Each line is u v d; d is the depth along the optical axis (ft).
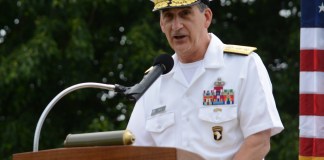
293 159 77.20
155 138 35.37
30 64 78.33
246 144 33.63
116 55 84.38
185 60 35.55
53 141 85.66
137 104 36.14
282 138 79.56
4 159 82.84
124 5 84.48
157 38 82.17
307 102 41.96
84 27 81.20
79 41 80.23
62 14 82.84
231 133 34.14
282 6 90.17
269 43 88.07
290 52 86.48
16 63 78.64
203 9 34.63
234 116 34.01
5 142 82.94
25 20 87.30
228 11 90.68
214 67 34.83
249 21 90.48
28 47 79.25
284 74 83.76
